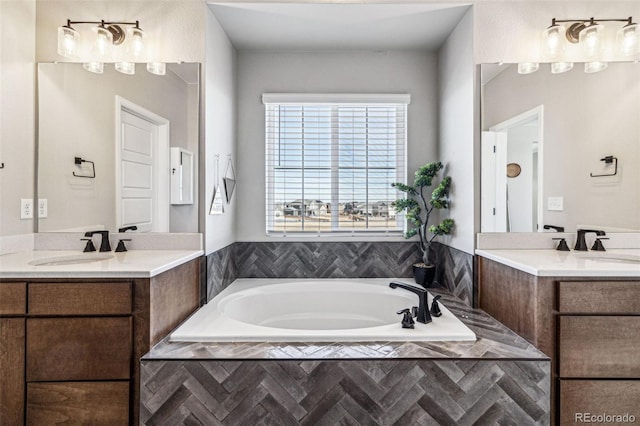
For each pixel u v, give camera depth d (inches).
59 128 80.9
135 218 81.4
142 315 56.8
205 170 81.2
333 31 93.7
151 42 81.9
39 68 80.7
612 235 81.1
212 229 85.6
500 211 80.8
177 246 81.1
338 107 106.0
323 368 54.2
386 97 103.9
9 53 73.9
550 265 60.9
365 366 54.2
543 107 81.3
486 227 80.6
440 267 101.4
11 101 74.4
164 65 81.0
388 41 99.3
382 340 60.3
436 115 105.6
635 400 57.2
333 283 97.7
